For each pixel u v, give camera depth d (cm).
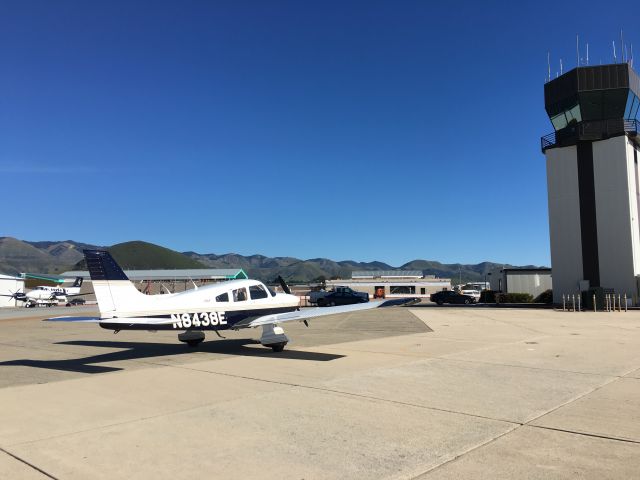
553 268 3372
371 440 542
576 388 796
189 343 1421
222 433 575
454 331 1784
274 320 1291
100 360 1181
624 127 3203
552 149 3406
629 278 3088
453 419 622
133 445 535
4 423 627
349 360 1123
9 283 7369
